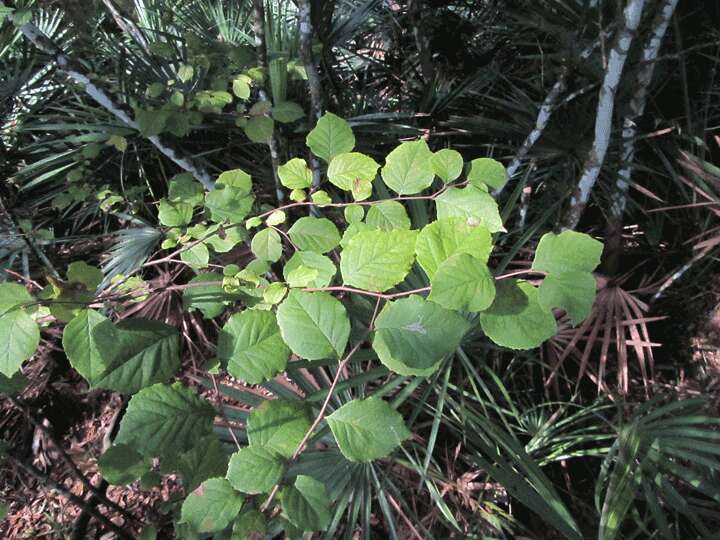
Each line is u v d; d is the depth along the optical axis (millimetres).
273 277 915
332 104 1165
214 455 398
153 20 1283
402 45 1537
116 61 1061
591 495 884
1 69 1161
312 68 875
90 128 1055
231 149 1213
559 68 985
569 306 361
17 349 380
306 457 729
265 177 1121
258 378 396
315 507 350
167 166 1277
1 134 1189
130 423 368
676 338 1021
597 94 973
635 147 1010
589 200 1173
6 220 896
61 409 1082
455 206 459
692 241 1027
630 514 815
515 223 1104
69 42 1100
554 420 897
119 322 387
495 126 1017
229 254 926
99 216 1303
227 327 408
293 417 369
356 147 1067
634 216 1143
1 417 1058
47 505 952
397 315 375
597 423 958
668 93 1104
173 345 385
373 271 402
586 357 876
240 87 796
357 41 1572
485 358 969
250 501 369
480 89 1271
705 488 614
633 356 1016
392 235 407
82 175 1053
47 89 1278
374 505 871
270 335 408
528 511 871
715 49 1074
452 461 917
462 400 824
